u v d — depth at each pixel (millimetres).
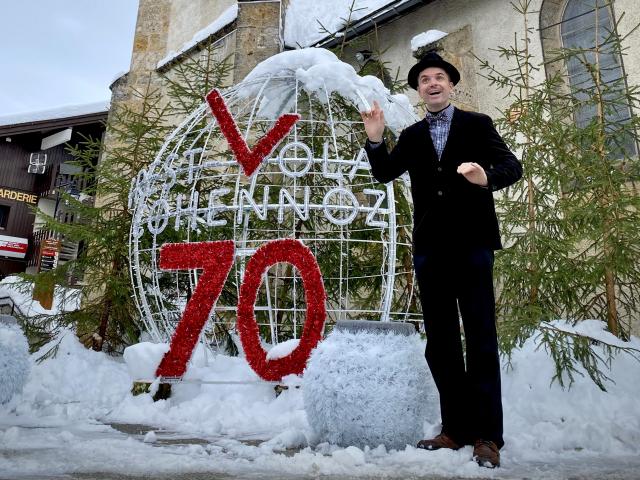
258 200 6070
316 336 3992
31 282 6465
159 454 2285
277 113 5234
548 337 3854
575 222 4734
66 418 3514
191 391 4129
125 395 4570
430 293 2672
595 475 2062
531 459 2438
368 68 7531
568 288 4586
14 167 21047
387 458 2342
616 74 7145
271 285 6285
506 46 8352
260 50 9414
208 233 6047
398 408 2564
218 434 3076
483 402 2428
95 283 6270
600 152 4758
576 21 7785
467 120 2746
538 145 4848
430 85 2795
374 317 5898
